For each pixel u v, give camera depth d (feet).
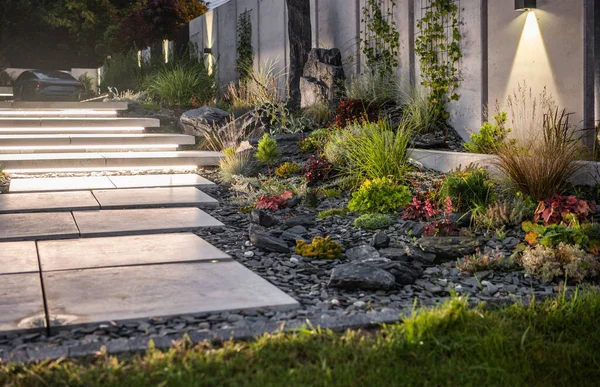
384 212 21.83
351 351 10.15
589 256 15.23
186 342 10.50
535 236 16.51
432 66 33.50
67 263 16.22
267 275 15.65
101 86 66.44
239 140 37.81
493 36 29.76
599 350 10.68
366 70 39.09
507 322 11.50
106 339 11.02
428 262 16.49
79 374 9.14
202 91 49.03
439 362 9.98
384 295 14.08
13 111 42.14
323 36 45.19
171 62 56.70
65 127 40.11
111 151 36.88
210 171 33.27
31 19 115.03
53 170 32.22
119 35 70.03
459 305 11.46
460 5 31.73
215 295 13.52
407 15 35.68
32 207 23.16
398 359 9.93
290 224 20.80
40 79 66.74
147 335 11.23
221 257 16.93
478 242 17.17
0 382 8.95
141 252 17.44
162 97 48.85
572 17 25.03
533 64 27.25
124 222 21.20
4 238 18.88
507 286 14.57
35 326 11.55
